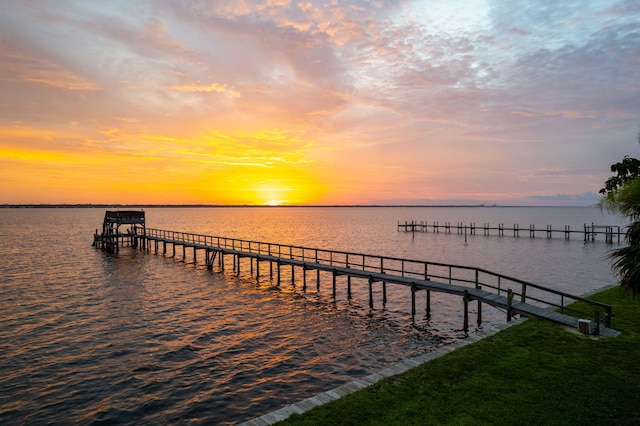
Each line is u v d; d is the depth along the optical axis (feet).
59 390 48.19
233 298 95.66
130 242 226.79
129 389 48.60
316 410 29.22
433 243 220.64
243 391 48.14
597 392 31.68
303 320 77.71
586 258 155.22
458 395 31.50
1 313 81.00
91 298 94.48
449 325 73.97
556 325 50.06
